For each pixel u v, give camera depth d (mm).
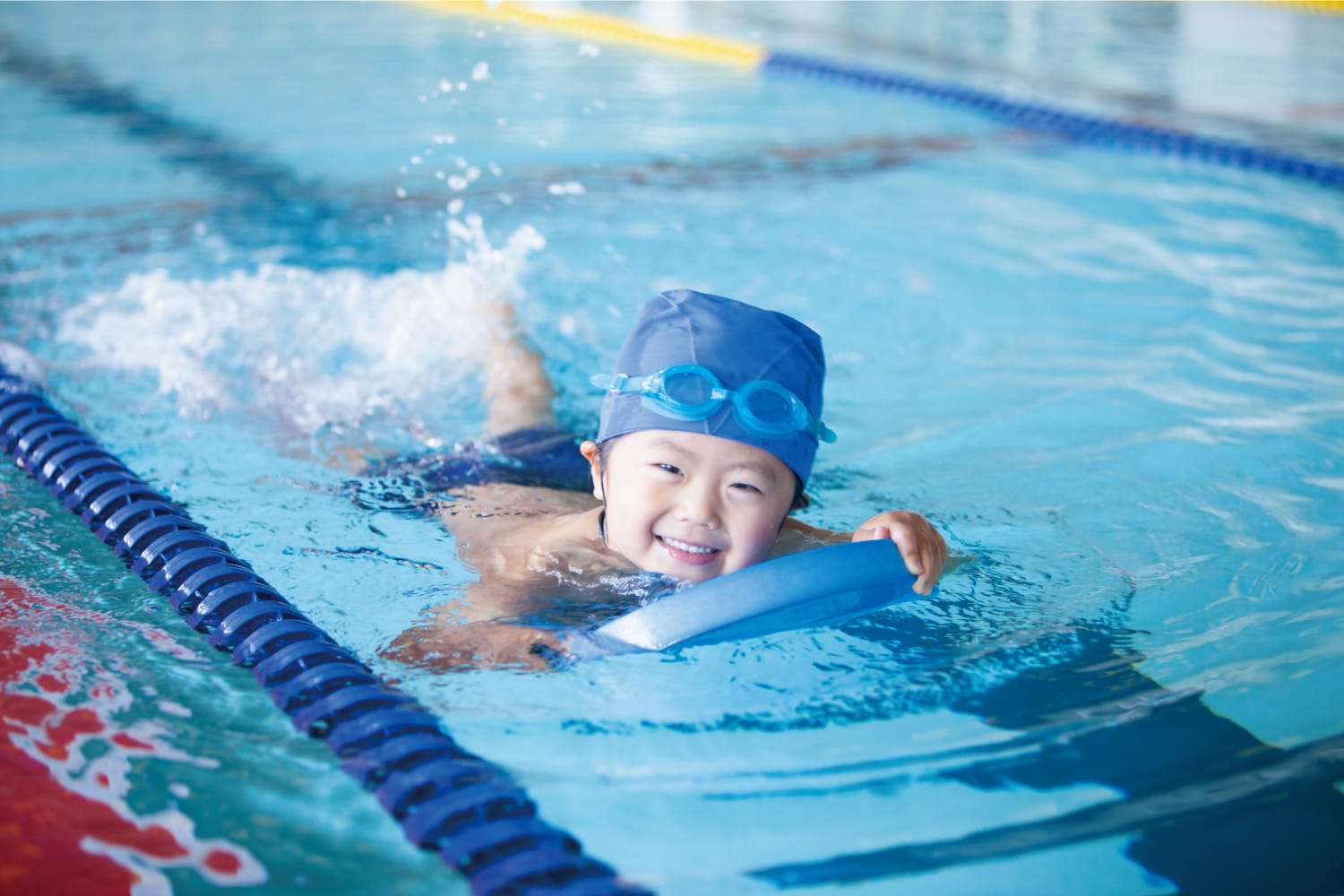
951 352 3045
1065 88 6984
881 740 1478
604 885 1198
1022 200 4609
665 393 1835
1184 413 2643
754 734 1487
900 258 3830
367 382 2807
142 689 1544
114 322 3092
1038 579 1922
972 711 1544
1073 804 1357
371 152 5102
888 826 1316
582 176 4844
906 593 1809
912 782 1394
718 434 1808
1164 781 1396
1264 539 2057
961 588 1885
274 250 3740
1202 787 1384
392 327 3121
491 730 1485
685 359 1894
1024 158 5383
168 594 1815
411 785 1339
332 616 1778
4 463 2330
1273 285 3553
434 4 9602
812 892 1212
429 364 2912
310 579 1896
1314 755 1440
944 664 1658
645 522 1817
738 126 5902
